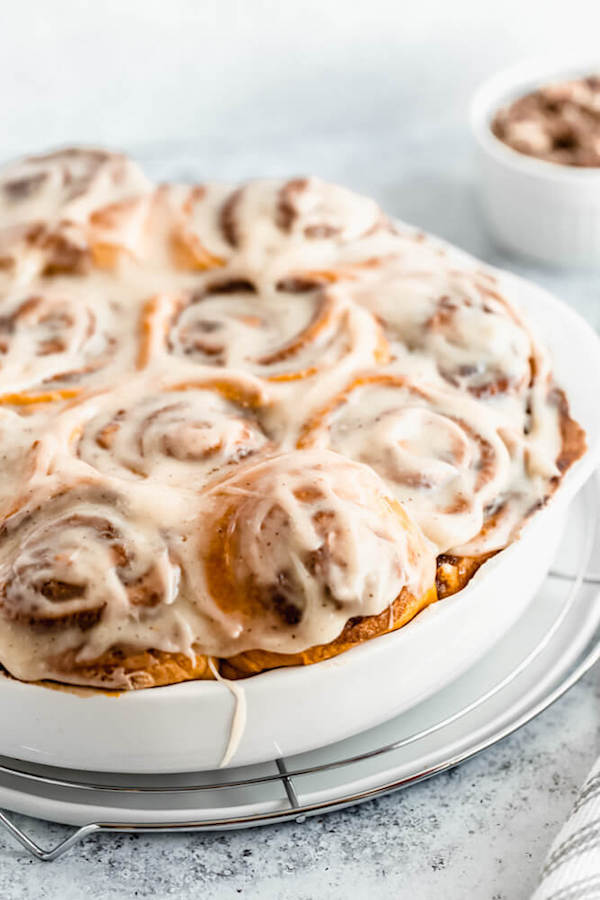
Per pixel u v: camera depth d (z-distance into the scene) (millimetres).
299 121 1158
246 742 714
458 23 1139
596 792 711
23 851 729
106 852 728
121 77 1097
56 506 723
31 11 1051
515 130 1038
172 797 732
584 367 809
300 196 865
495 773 750
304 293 830
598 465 811
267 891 712
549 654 778
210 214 869
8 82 1078
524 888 708
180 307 832
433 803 740
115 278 845
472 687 767
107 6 1062
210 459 747
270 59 1119
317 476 717
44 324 818
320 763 742
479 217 1090
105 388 779
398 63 1147
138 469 746
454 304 804
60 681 701
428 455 749
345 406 765
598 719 769
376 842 727
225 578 705
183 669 701
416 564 717
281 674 702
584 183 994
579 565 814
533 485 755
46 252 848
